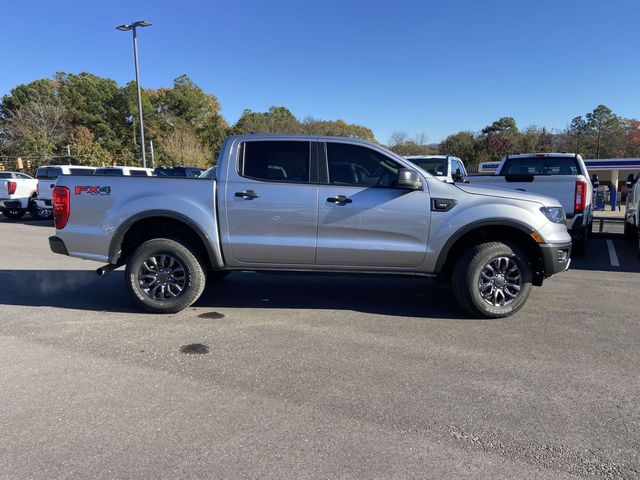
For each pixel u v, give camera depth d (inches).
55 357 163.6
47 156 1524.4
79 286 265.4
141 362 159.8
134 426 120.2
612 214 922.1
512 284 206.1
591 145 2669.8
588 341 180.5
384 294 251.0
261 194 203.2
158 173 714.8
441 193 201.9
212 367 156.0
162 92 2410.2
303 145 206.7
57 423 121.3
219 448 111.0
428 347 174.1
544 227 201.2
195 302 233.1
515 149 2370.8
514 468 104.2
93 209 208.7
